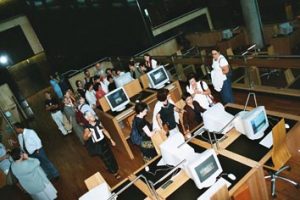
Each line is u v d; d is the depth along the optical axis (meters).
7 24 13.45
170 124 5.07
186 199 3.36
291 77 7.05
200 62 7.92
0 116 9.24
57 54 14.55
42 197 5.42
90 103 7.79
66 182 6.39
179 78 9.05
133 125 4.71
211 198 2.92
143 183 3.90
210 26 15.47
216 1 14.12
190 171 3.39
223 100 6.26
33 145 5.93
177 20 14.91
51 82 11.24
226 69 5.90
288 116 4.23
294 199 3.96
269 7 11.48
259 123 3.94
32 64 14.55
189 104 5.25
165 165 4.09
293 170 4.40
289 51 8.93
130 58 11.04
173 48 13.48
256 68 6.97
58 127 9.34
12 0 12.70
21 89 14.45
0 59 13.73
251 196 3.48
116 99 6.43
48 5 13.41
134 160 6.24
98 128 5.40
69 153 7.76
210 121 4.36
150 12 14.23
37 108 12.98
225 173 3.54
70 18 13.88
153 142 4.49
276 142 3.58
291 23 9.65
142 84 7.55
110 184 5.74
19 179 5.08
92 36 14.42
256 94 6.88
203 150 4.11
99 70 10.59
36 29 13.80
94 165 6.73
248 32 10.48
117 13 14.09
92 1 13.77
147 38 14.62
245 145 3.93
